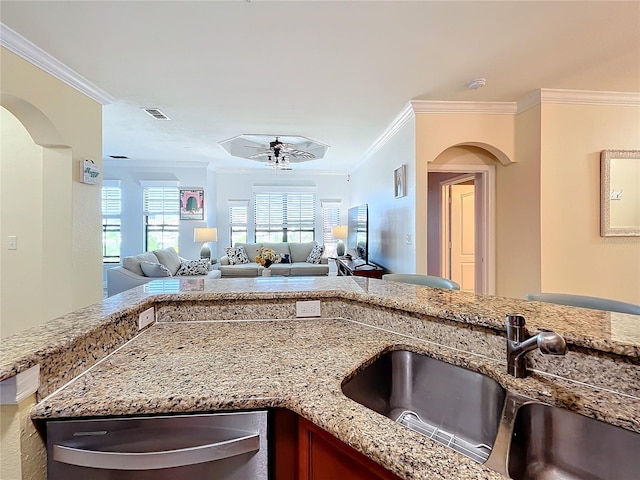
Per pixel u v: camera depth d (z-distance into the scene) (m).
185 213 6.51
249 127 3.98
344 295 1.43
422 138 3.21
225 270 6.12
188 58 2.33
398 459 0.56
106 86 2.81
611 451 0.71
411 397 1.10
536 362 0.89
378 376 1.06
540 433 0.78
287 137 4.50
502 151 3.24
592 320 0.97
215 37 2.07
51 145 2.68
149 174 6.45
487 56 2.30
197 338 1.19
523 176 3.17
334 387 0.82
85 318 1.04
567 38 2.08
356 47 2.18
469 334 1.04
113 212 6.39
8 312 2.84
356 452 0.69
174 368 0.93
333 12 1.82
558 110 2.94
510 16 1.85
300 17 1.86
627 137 3.00
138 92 2.93
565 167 2.97
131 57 2.33
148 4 1.76
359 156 5.73
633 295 3.03
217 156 5.79
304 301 1.44
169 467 0.76
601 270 3.01
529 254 3.12
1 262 2.83
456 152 3.59
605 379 0.79
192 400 0.77
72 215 2.76
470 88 2.81
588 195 2.99
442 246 5.00
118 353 1.05
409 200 3.40
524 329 0.87
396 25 1.93
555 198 2.97
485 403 0.93
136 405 0.75
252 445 0.79
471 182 4.77
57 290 2.75
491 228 3.59
